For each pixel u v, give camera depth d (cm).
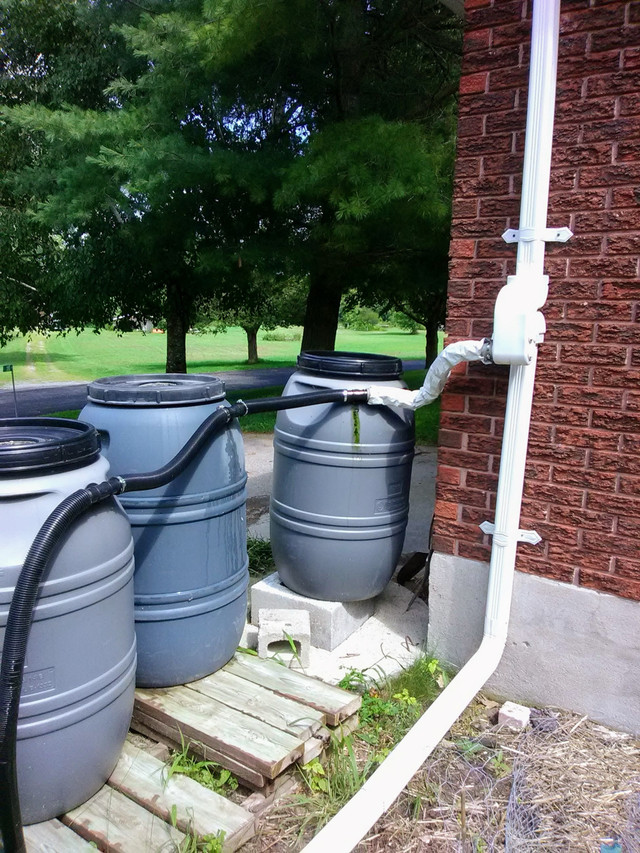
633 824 226
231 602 285
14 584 185
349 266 825
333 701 267
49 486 196
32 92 1243
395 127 626
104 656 211
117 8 957
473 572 302
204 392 272
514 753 262
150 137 737
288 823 226
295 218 779
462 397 295
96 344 3891
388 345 3866
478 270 284
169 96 751
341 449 315
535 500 280
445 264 805
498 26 267
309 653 312
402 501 340
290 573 343
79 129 769
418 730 241
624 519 262
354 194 611
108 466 227
